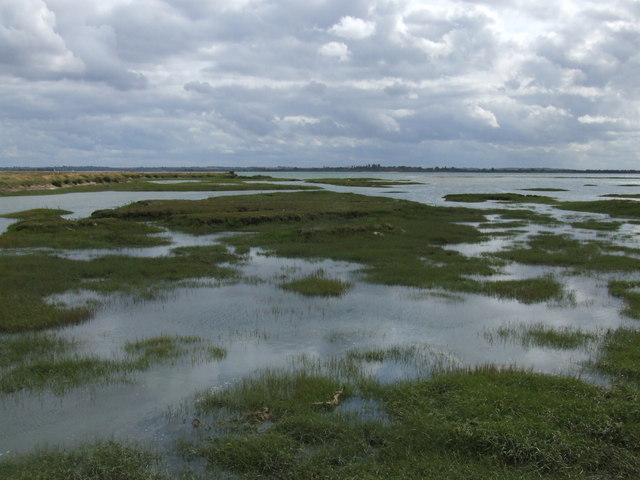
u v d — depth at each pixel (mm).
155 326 12758
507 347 11266
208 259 21000
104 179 87188
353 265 20344
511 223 34375
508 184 109000
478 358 10609
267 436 7262
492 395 8180
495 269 19531
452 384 8750
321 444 7203
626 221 36406
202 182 87688
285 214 33438
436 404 8141
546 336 11797
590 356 10664
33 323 12492
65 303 14539
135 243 25156
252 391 8773
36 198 56000
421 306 14539
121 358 10500
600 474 6434
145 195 60375
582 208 45250
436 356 10703
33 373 9680
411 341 11680
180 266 19328
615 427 7266
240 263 20594
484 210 42406
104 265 19172
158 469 6688
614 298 15469
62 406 8477
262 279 17828
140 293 15750
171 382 9398
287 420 7727
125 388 9141
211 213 34375
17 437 7543
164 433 7598
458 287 16562
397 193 69188
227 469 6688
